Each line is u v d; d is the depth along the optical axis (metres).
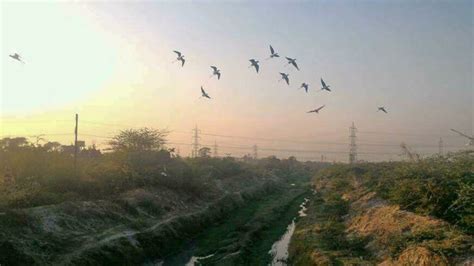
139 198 32.22
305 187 71.31
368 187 39.31
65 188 30.27
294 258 24.56
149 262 24.91
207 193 43.22
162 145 45.53
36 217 22.42
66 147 50.09
